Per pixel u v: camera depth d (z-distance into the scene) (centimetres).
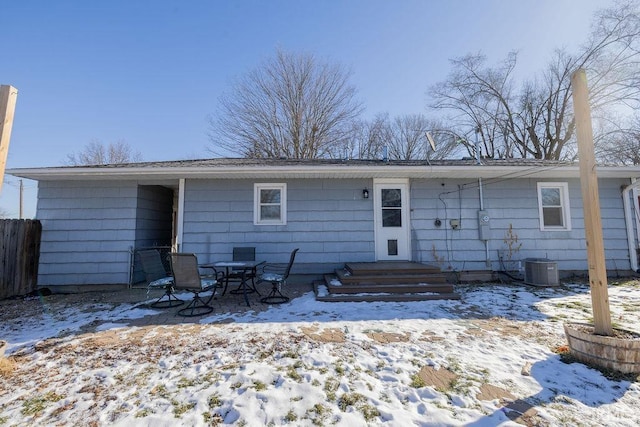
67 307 584
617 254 794
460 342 380
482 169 732
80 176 732
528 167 730
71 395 271
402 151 2250
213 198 790
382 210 804
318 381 288
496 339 389
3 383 293
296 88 1941
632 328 416
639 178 796
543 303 563
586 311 510
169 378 297
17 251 692
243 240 785
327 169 716
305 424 232
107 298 658
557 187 812
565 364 317
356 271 668
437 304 565
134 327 451
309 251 789
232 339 395
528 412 241
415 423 230
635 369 295
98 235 765
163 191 929
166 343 385
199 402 258
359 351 354
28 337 417
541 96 1944
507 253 793
